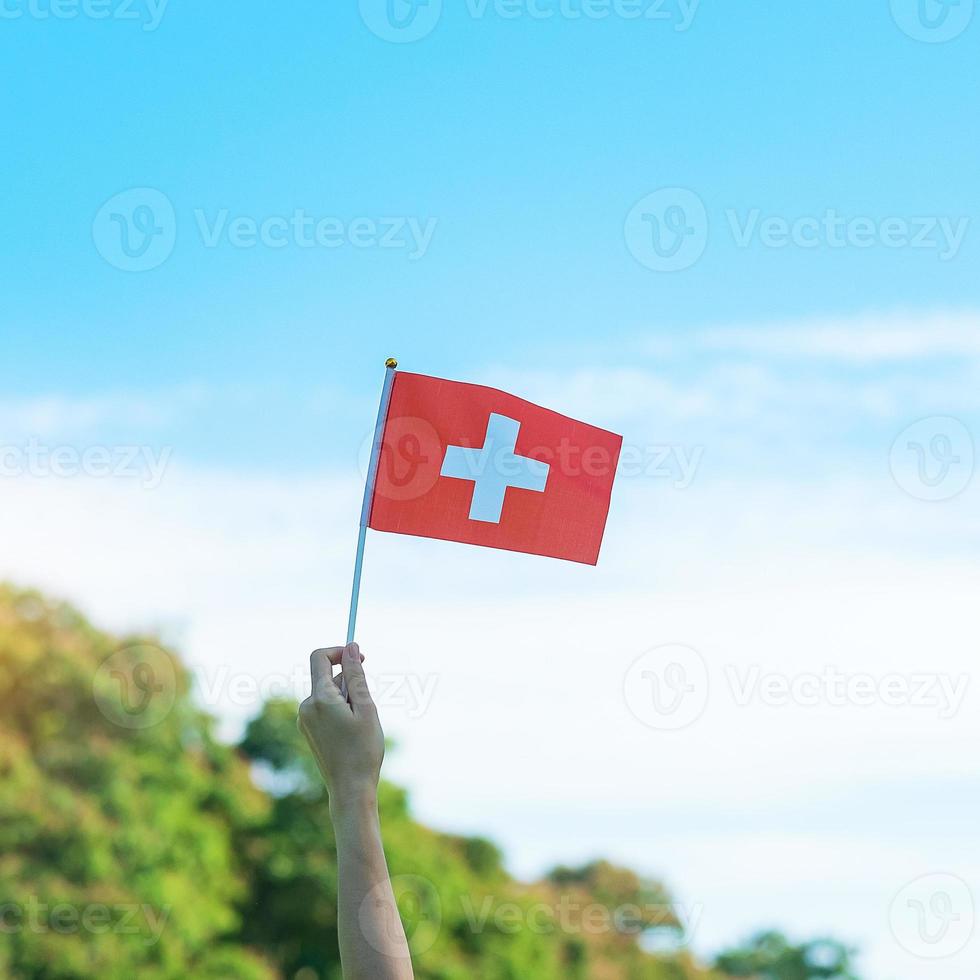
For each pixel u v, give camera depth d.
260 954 26.66
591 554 4.96
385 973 2.69
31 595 26.03
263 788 27.83
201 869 26.08
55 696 25.66
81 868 24.66
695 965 32.38
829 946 34.19
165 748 26.38
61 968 23.94
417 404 4.93
